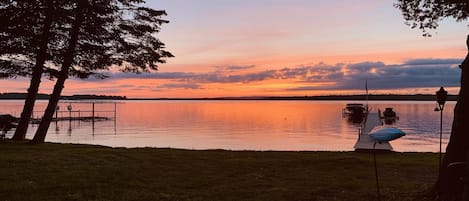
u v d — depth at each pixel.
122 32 21.64
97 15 20.20
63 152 16.88
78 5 19.41
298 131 68.81
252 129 72.62
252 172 13.37
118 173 12.67
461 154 8.26
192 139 53.06
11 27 19.41
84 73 21.86
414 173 13.34
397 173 13.32
